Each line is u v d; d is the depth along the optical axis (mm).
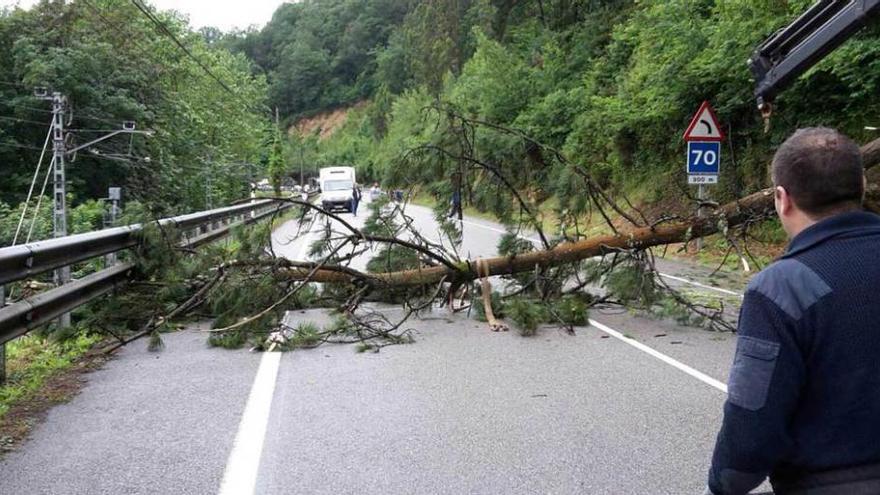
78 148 30438
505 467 4465
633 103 22578
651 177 23141
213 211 15102
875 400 1862
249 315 8344
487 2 56500
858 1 5648
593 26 35938
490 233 22375
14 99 35094
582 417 5438
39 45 36656
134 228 8773
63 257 6895
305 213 9484
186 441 4926
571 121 31328
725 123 18578
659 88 19906
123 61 38562
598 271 9711
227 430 5152
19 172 35750
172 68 44812
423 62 84812
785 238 14461
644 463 4527
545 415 5480
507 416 5461
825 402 1898
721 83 18109
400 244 9578
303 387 6301
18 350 7324
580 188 9836
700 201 9555
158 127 40438
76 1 38125
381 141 94938
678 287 11758
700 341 8219
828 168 2004
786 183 2098
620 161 25594
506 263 9648
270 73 162375
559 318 9055
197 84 53188
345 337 8406
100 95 36125
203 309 9102
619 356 7480
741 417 1901
